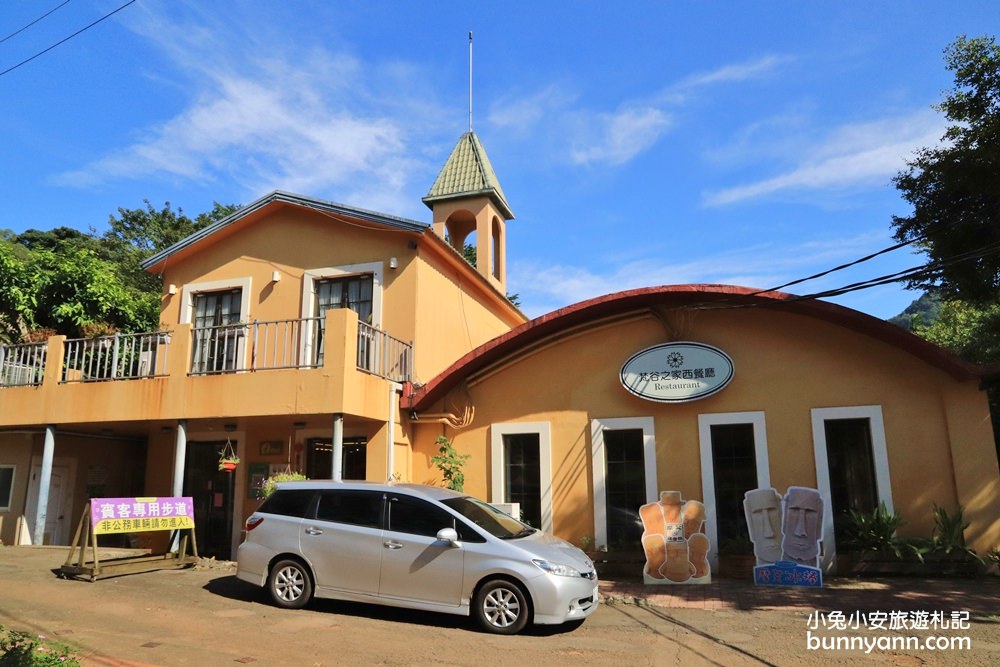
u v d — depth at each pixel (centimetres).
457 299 1546
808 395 1120
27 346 1339
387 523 808
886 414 1085
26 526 1416
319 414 1090
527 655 648
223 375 1144
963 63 1346
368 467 1193
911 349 1073
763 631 743
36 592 891
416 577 770
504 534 792
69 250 1691
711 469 1136
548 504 1203
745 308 1166
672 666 617
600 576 1096
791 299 1091
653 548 1042
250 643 673
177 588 934
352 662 617
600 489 1180
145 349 1484
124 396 1204
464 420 1270
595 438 1204
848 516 1084
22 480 1444
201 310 1482
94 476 1534
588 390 1228
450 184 1898
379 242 1364
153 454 1459
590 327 1243
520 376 1270
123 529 1009
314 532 831
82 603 833
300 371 1100
